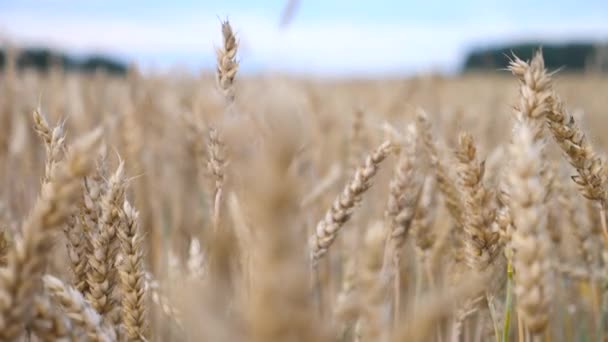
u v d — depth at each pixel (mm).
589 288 1069
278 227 318
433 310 501
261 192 316
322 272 1092
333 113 2289
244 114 445
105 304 657
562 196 968
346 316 527
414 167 815
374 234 483
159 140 1693
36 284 518
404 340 493
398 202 813
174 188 1422
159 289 785
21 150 1500
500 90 4117
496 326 725
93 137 510
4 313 508
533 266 553
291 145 315
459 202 832
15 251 507
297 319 322
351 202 776
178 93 1765
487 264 712
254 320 325
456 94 3867
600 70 3467
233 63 692
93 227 662
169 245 1089
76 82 2129
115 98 2018
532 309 553
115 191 662
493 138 1976
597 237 954
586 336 1072
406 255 1008
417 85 2191
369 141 1481
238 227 731
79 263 668
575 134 715
